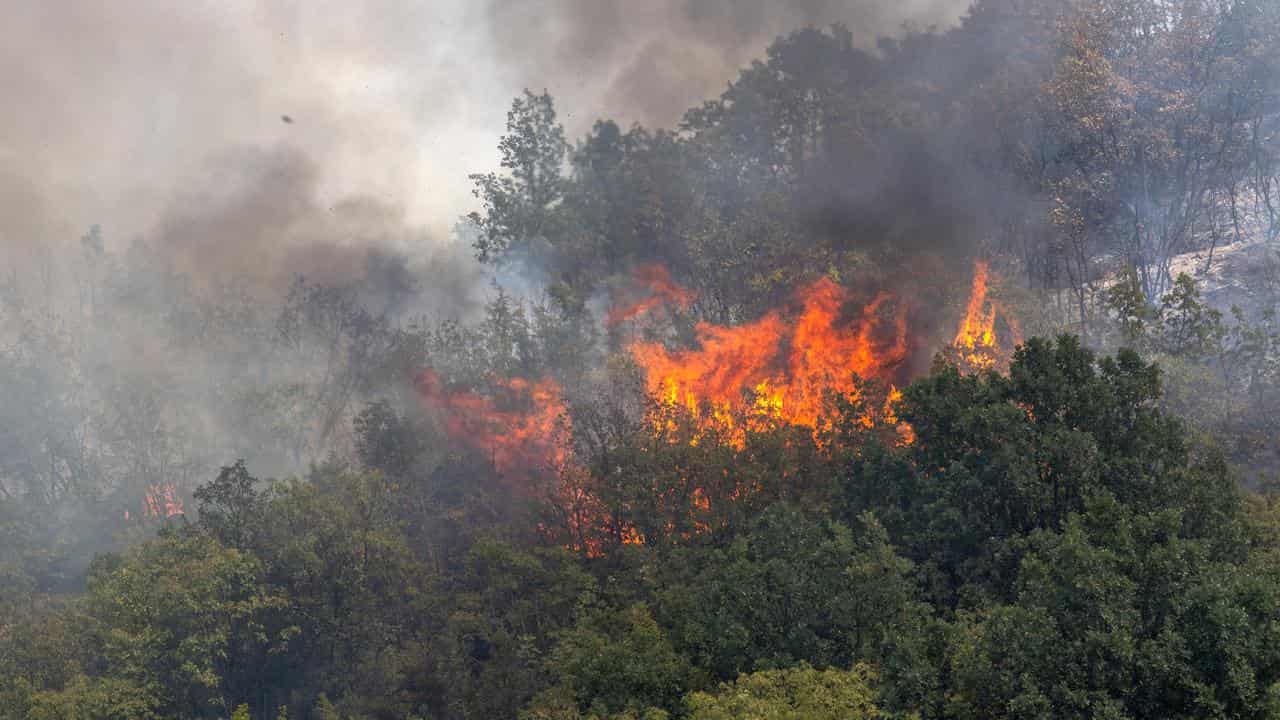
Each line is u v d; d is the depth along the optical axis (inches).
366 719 2055.9
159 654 1982.0
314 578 2262.6
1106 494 1488.7
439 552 2726.4
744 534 2158.0
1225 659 1216.2
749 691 1439.5
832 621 1615.4
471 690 2124.8
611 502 2375.7
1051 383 1761.8
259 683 2172.7
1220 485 1679.4
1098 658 1243.2
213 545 2256.4
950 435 1860.2
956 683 1348.4
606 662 1715.1
